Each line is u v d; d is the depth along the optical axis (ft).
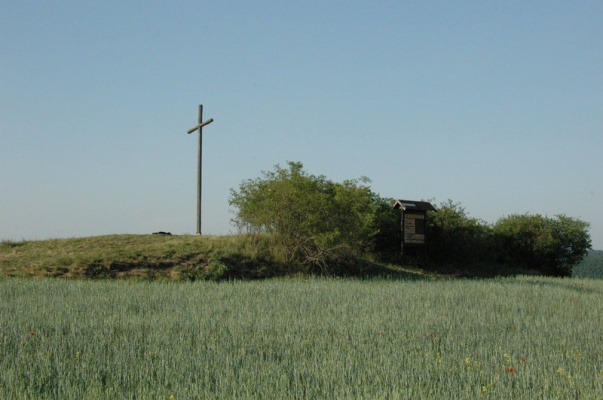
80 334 41.50
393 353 36.60
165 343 39.29
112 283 76.54
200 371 31.99
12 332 41.68
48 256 90.17
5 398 27.55
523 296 69.72
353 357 35.09
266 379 30.25
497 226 149.69
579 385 29.76
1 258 89.40
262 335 42.32
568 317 54.29
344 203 100.17
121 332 43.09
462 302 62.75
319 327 45.75
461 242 129.39
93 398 27.43
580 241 145.59
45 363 32.99
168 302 59.47
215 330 44.37
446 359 35.58
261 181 104.99
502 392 28.55
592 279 109.40
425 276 110.01
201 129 109.19
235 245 98.89
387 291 71.46
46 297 61.46
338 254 101.81
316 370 32.17
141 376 30.78
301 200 97.50
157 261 89.61
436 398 27.81
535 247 143.74
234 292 68.39
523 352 38.22
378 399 27.17
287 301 61.46
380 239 123.54
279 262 98.63
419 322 48.85
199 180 108.78
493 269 132.67
